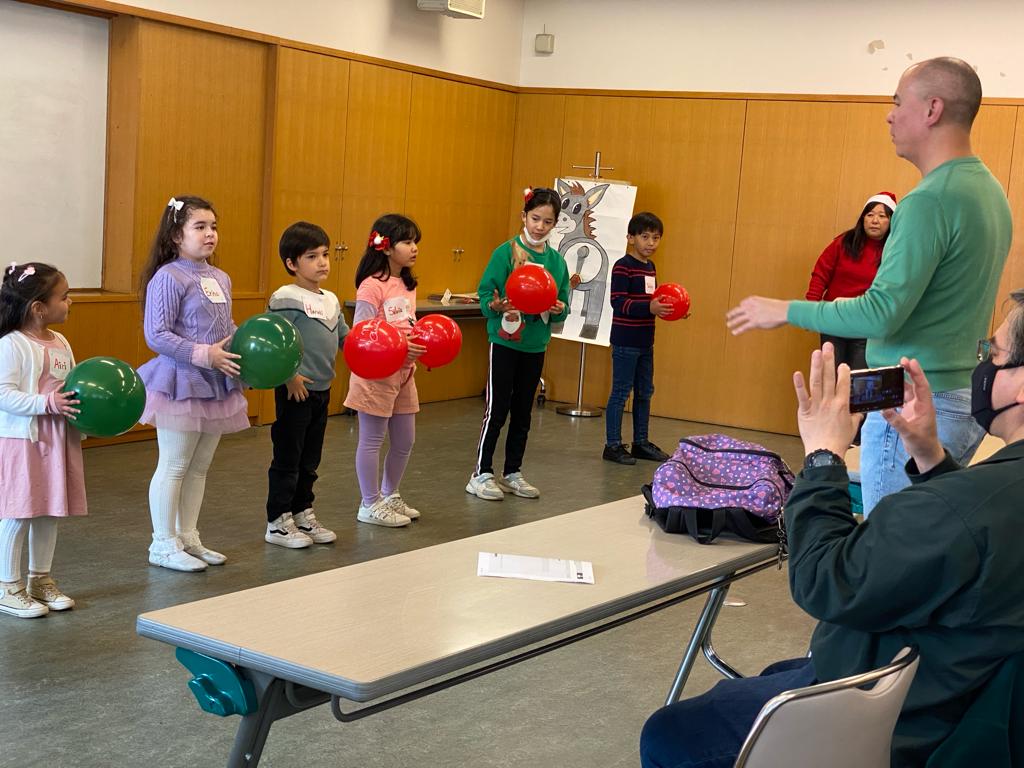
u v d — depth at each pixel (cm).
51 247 608
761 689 207
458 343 484
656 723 204
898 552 163
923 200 253
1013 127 745
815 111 802
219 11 653
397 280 492
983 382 183
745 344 838
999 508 160
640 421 697
